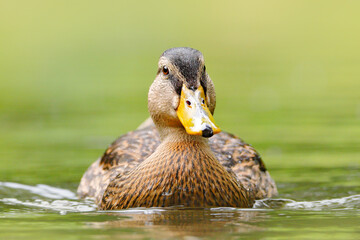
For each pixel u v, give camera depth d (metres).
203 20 38.59
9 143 16.56
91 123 18.73
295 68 29.47
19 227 8.77
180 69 9.89
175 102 9.84
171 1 41.72
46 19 37.88
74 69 29.22
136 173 9.99
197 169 9.72
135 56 31.34
